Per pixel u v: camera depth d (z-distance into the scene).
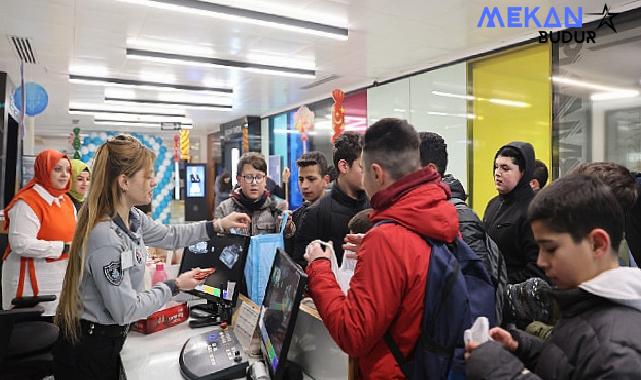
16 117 6.29
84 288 1.57
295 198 8.77
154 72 5.99
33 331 2.26
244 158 2.74
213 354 1.50
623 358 0.77
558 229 0.89
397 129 1.20
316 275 1.25
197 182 11.42
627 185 1.39
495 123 4.81
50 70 5.85
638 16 3.60
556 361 0.87
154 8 3.76
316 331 1.38
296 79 6.46
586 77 3.98
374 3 3.74
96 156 1.61
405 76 6.00
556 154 4.23
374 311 1.07
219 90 7.15
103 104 8.24
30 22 4.10
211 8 3.73
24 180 6.06
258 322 1.57
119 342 1.62
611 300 0.85
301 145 8.55
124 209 1.64
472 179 5.08
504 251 2.24
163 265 2.28
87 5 3.72
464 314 1.10
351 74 6.19
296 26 4.10
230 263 1.89
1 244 2.84
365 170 1.25
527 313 1.41
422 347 1.09
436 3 3.71
